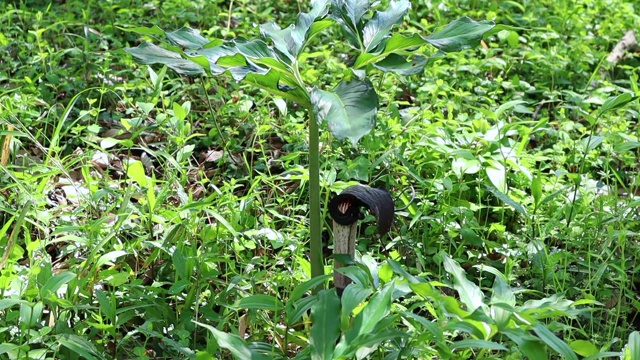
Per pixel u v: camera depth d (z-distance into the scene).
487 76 6.31
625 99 4.02
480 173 4.54
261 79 3.04
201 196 4.76
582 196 4.46
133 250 3.76
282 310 3.73
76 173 4.88
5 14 6.07
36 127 5.20
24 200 4.05
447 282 4.08
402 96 5.88
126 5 6.80
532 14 6.84
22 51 5.79
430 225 4.40
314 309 2.81
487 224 4.62
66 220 4.23
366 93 2.85
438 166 4.62
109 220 4.22
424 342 3.03
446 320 2.97
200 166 5.03
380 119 4.92
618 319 3.99
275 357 3.11
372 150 4.63
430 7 6.88
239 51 3.21
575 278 4.11
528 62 6.31
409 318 3.04
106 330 3.38
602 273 3.86
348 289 2.84
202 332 3.59
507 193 4.38
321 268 3.36
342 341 2.72
